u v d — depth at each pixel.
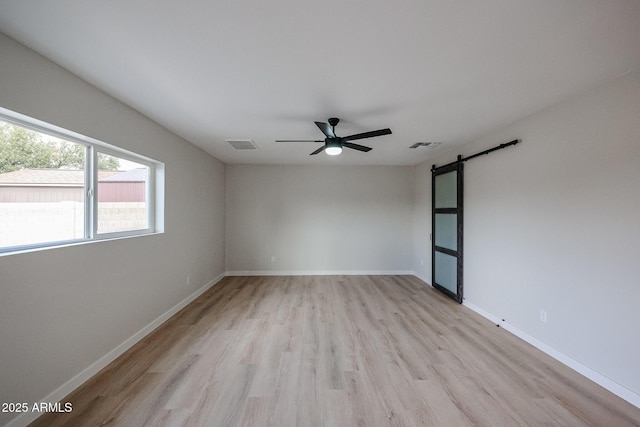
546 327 2.65
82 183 2.33
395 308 3.89
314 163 5.79
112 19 1.46
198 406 1.89
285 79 2.14
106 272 2.41
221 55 1.82
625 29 1.54
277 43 1.69
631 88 1.98
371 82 2.19
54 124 1.90
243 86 2.26
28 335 1.73
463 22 1.50
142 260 2.93
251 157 5.18
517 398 1.99
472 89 2.30
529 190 2.87
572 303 2.39
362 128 3.34
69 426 1.69
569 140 2.43
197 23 1.50
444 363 2.46
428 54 1.81
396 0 1.34
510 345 2.80
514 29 1.55
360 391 2.06
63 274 1.99
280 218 5.93
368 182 6.00
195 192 4.29
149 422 1.74
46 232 2.00
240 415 1.81
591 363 2.22
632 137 1.97
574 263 2.38
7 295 1.62
